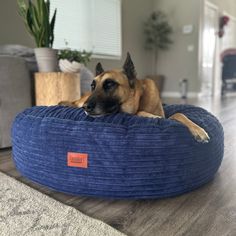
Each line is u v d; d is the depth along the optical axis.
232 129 2.96
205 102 5.51
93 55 5.09
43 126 1.38
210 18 6.86
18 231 1.04
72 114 1.41
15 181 1.53
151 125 1.29
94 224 1.09
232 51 7.26
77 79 2.51
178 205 1.27
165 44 6.79
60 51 2.81
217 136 1.55
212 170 1.51
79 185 1.31
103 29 5.28
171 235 1.03
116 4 5.52
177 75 6.82
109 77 1.48
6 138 2.24
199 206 1.26
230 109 4.49
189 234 1.04
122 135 1.24
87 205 1.29
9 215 1.16
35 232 1.04
